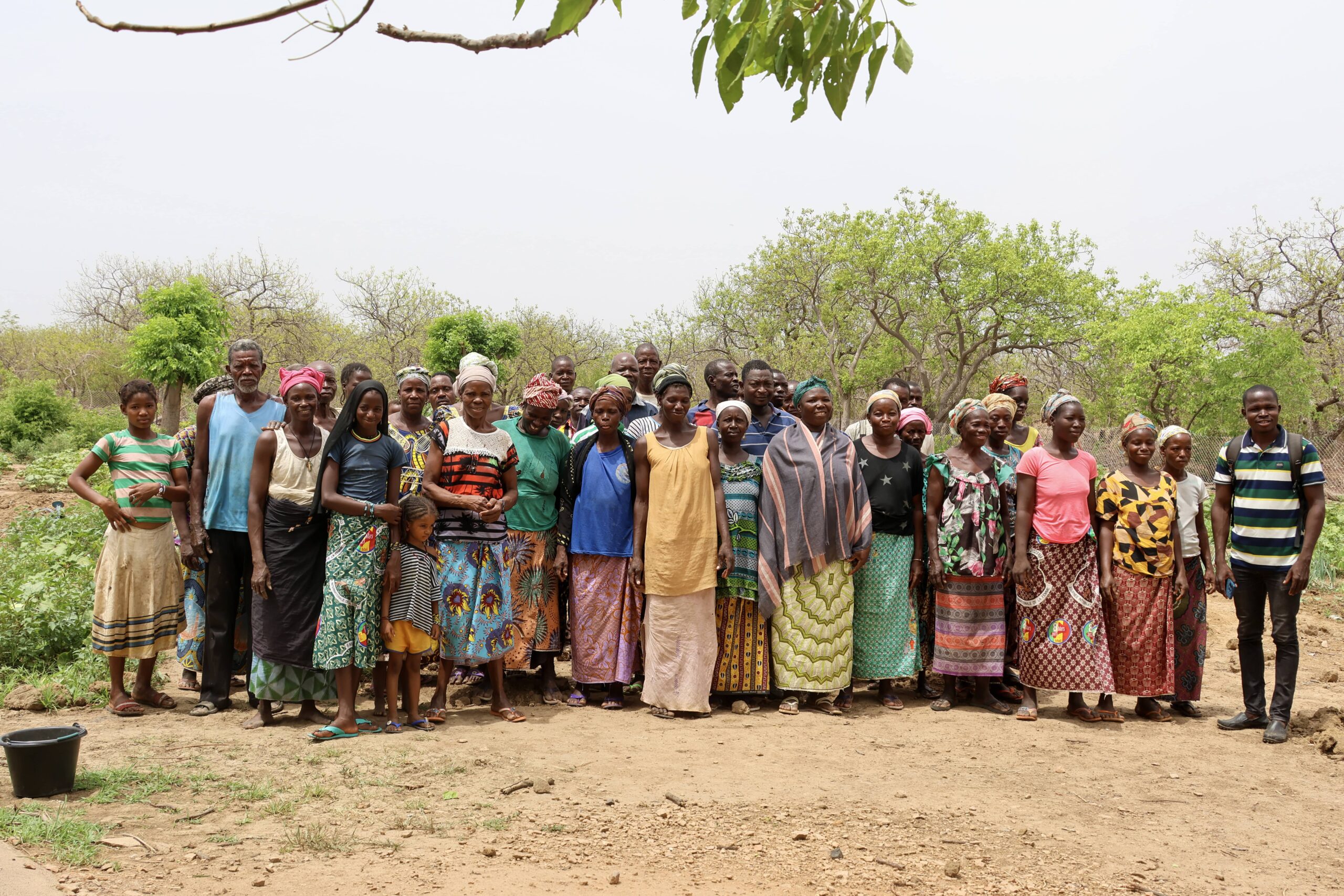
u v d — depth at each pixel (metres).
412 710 5.47
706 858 3.61
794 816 4.12
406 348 45.16
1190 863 3.77
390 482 5.47
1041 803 4.43
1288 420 27.48
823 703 6.35
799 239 40.38
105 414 32.84
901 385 8.11
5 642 6.86
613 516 6.18
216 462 5.65
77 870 3.32
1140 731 5.83
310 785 4.34
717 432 6.40
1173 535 6.14
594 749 5.12
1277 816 4.35
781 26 2.05
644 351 8.53
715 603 6.22
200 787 4.27
